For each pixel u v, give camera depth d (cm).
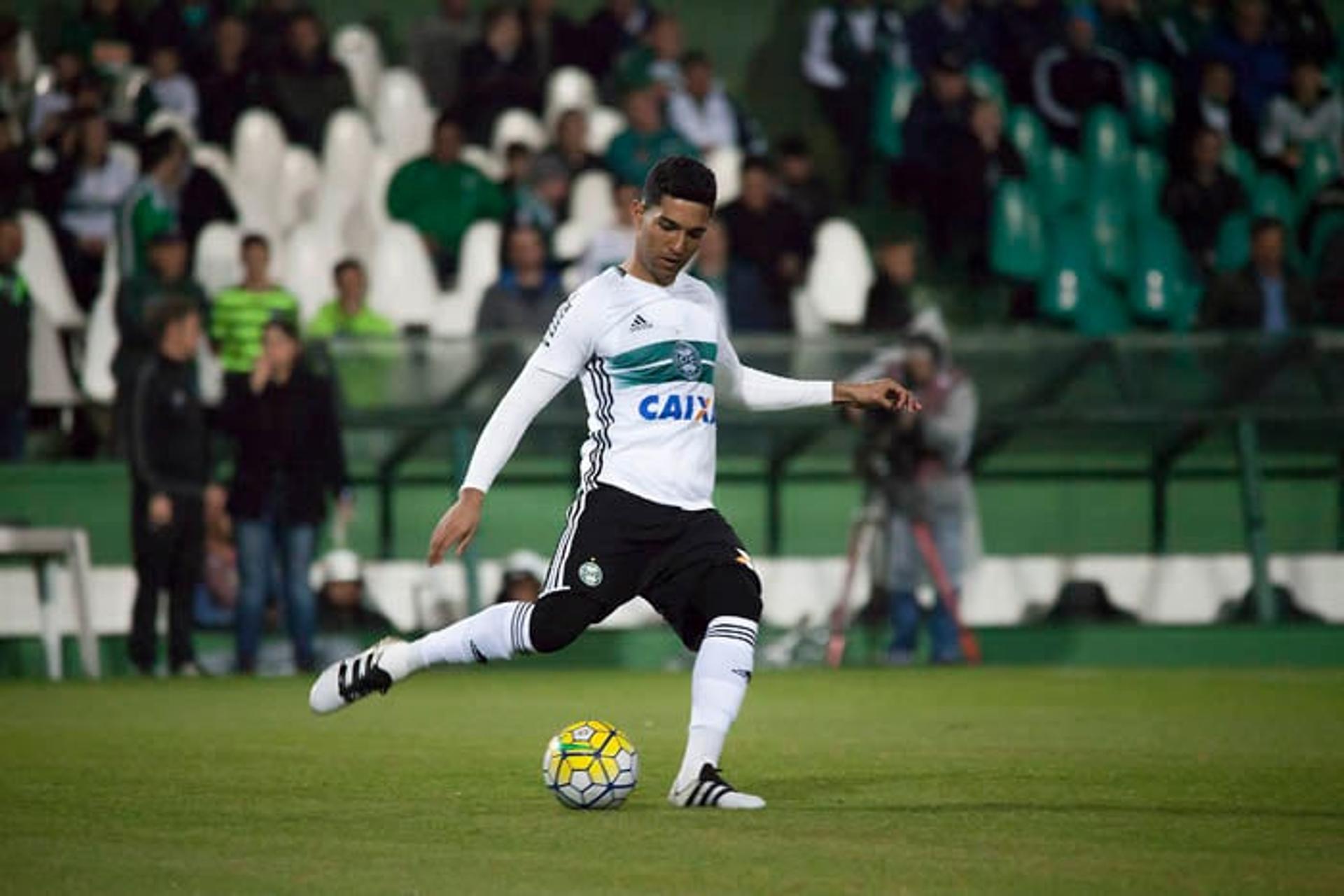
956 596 6206
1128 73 7875
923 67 7812
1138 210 7588
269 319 5775
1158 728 3738
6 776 2862
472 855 2003
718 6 8494
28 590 5812
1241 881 1838
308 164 7194
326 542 6156
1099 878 1855
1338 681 5275
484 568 6134
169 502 5528
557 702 4478
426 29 7838
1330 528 6506
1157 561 6456
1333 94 8056
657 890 1780
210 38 7300
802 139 7362
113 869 1928
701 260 6494
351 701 2506
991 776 2839
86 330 6738
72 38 7325
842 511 6353
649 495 2391
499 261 6562
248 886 1819
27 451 6475
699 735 2403
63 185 6775
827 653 6181
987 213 7369
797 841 2108
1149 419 6406
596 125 7600
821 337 6281
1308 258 7494
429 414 6147
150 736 3569
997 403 6394
